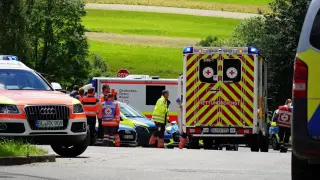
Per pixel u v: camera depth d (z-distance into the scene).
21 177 24.73
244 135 53.03
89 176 25.69
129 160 34.28
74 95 64.62
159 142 57.97
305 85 19.38
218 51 52.59
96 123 62.38
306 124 19.34
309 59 19.42
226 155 38.84
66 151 36.72
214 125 53.09
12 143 32.41
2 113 33.47
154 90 85.06
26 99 34.09
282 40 115.19
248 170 29.17
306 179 20.77
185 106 53.09
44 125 34.00
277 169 30.00
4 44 165.38
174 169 29.00
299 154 19.47
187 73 52.84
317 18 19.55
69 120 34.50
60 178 24.86
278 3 118.12
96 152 40.59
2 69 37.16
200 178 25.48
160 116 57.62
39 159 31.84
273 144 75.88
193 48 52.69
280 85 114.62
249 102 52.72
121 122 63.06
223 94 52.81
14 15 166.00
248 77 52.62
